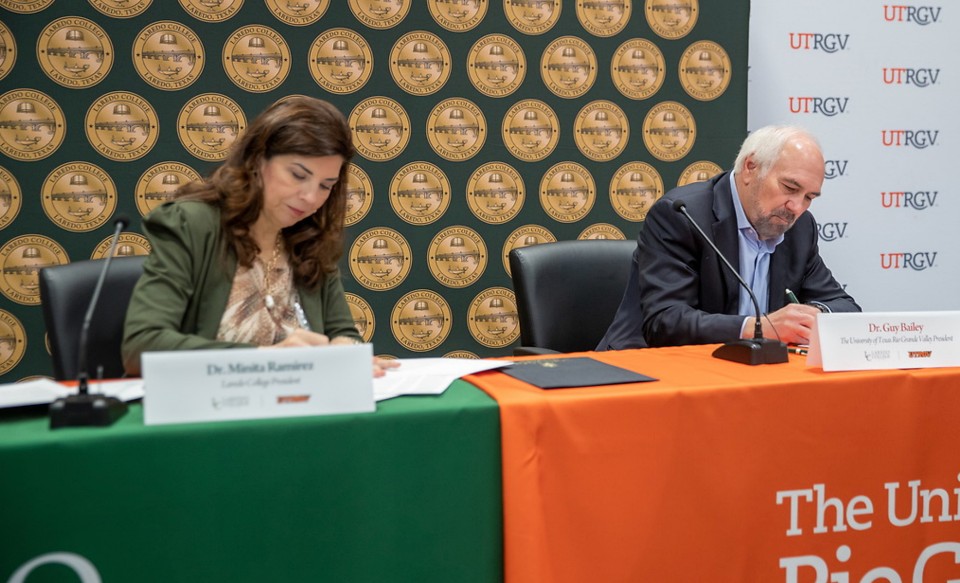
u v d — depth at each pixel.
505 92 2.95
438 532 1.13
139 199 2.70
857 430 1.32
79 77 2.61
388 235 2.91
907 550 1.35
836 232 3.23
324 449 1.08
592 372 1.36
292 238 1.75
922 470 1.36
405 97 2.87
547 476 1.16
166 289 1.55
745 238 2.22
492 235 2.99
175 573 1.03
